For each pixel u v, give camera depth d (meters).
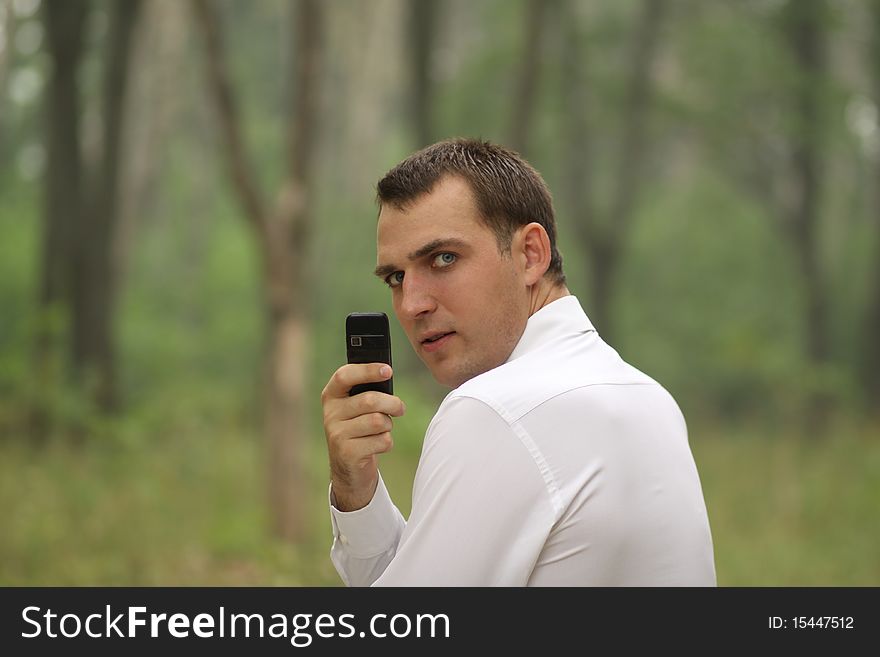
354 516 2.74
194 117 44.22
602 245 33.34
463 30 42.16
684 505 2.50
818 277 34.03
